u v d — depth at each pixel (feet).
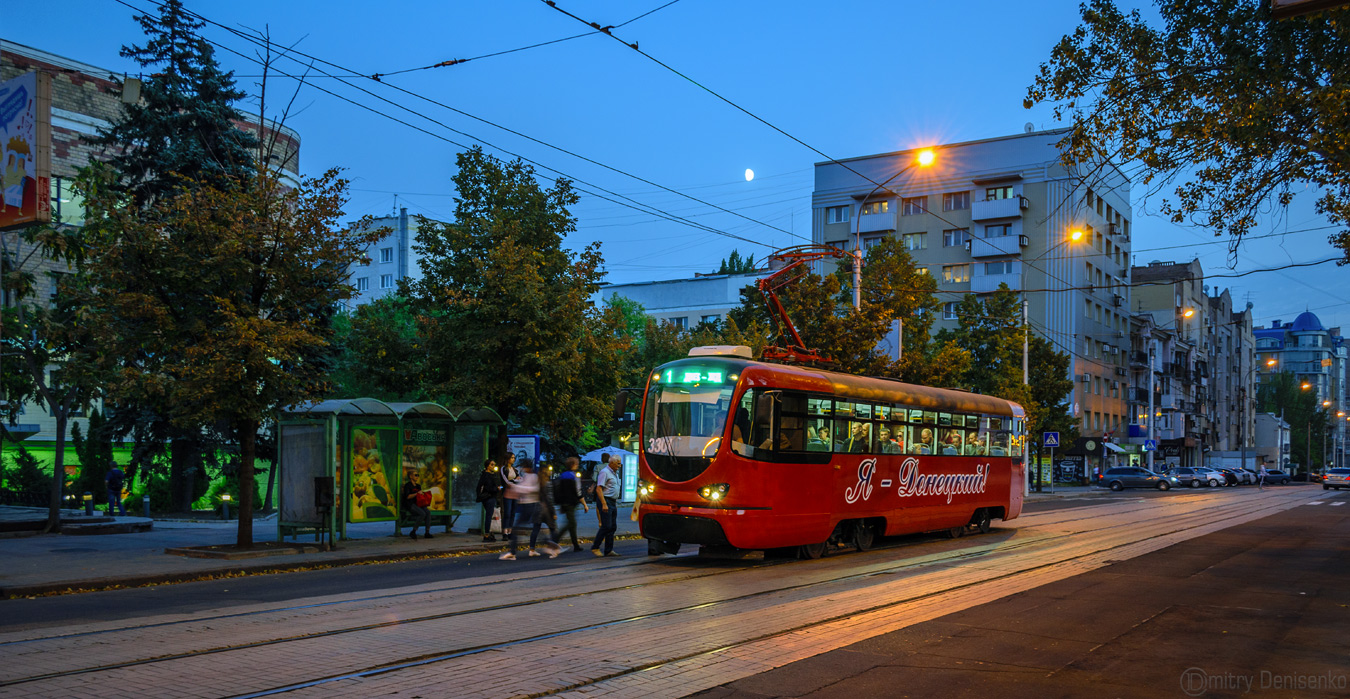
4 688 21.71
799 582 42.19
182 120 93.04
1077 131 47.50
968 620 31.91
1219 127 42.96
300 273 54.60
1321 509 111.34
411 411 62.03
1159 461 265.95
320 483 54.39
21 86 45.39
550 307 66.74
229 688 21.81
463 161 71.82
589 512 94.48
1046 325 199.52
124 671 23.49
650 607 34.50
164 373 52.34
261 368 51.37
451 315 69.46
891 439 60.85
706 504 48.60
